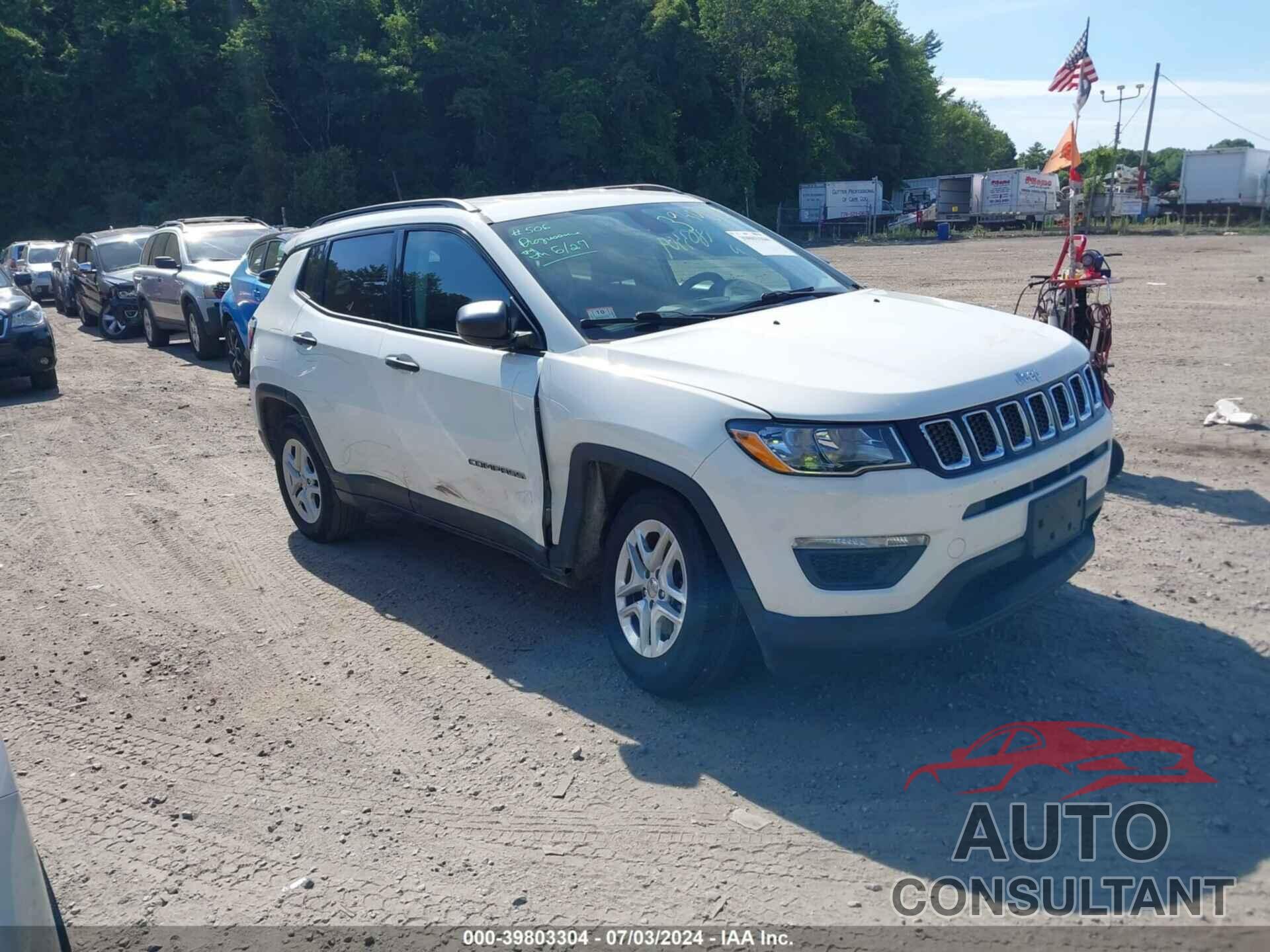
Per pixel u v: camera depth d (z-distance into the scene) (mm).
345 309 5891
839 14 64062
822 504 3615
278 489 8203
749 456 3727
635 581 4352
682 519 4051
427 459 5234
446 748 4164
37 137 49938
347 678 4824
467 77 53312
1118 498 6477
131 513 7781
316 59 52062
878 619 3670
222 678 4934
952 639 3748
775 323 4449
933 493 3580
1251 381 9742
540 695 4516
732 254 5281
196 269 15422
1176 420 8398
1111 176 55344
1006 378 3922
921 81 76938
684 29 57188
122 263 19859
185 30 50438
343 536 6637
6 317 12609
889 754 3852
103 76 50031
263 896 3344
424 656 4992
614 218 5254
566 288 4707
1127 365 10852
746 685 4441
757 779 3768
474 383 4824
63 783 4094
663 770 3879
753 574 3787
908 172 76875
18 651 5406
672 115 58125
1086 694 4148
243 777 4062
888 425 3627
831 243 49812
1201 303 15852
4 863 2445
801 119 64812
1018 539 3842
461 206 5281
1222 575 5223
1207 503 6301
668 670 4195
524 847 3494
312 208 49844
